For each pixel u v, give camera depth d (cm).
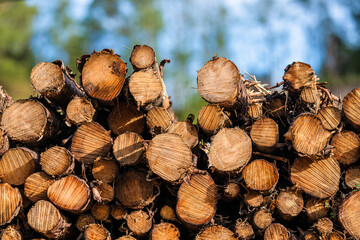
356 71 1791
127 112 300
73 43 1627
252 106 299
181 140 256
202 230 269
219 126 279
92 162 273
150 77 284
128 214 274
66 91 295
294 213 278
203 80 285
